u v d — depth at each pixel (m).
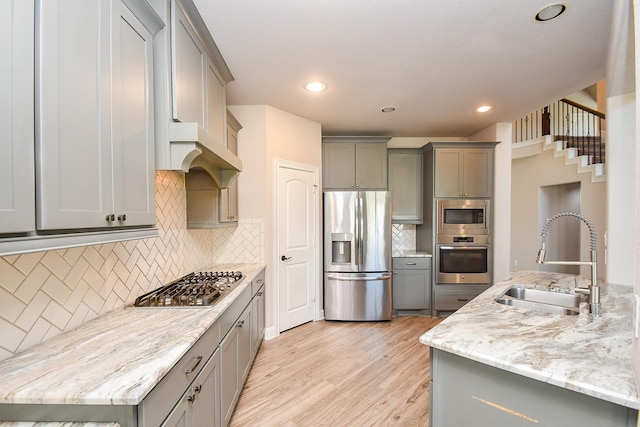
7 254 0.78
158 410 0.97
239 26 1.82
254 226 3.13
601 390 0.83
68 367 1.00
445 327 1.32
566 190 5.15
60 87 0.91
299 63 2.27
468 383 1.14
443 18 1.75
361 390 2.24
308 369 2.54
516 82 2.63
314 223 3.70
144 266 1.90
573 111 5.15
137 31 1.32
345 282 3.64
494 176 3.83
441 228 3.82
